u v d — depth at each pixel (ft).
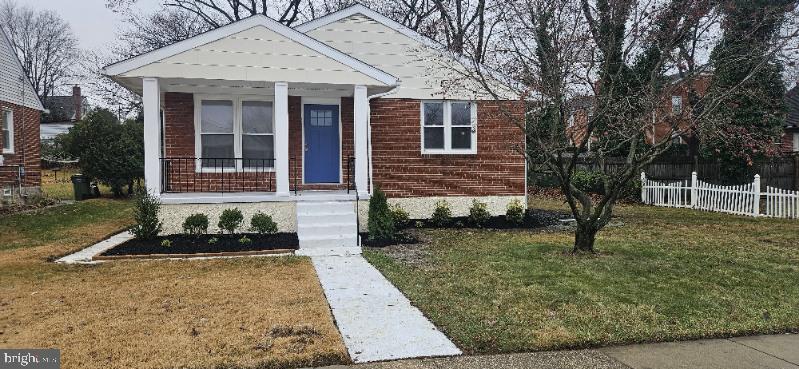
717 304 19.84
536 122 30.91
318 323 17.35
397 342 15.94
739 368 14.17
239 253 29.86
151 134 33.83
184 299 20.27
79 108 162.40
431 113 44.14
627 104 28.84
